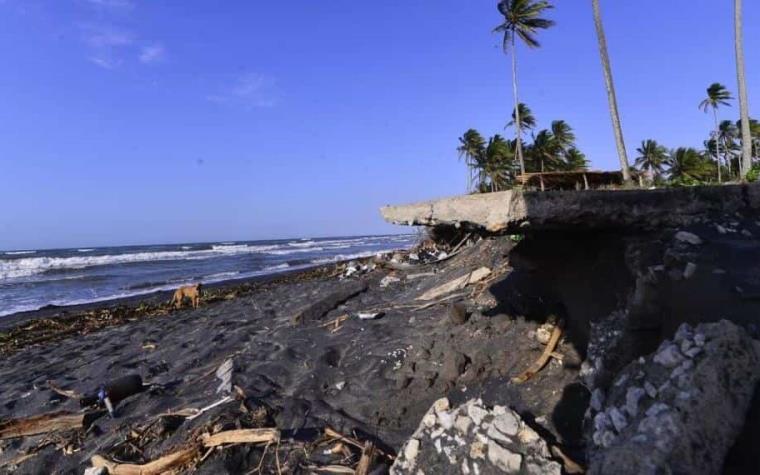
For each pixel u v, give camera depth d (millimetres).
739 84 15867
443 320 6137
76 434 5156
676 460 2314
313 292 12570
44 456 4777
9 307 18578
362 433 4316
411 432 4246
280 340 7398
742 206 3982
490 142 33000
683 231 3621
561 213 3586
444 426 3369
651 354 3006
